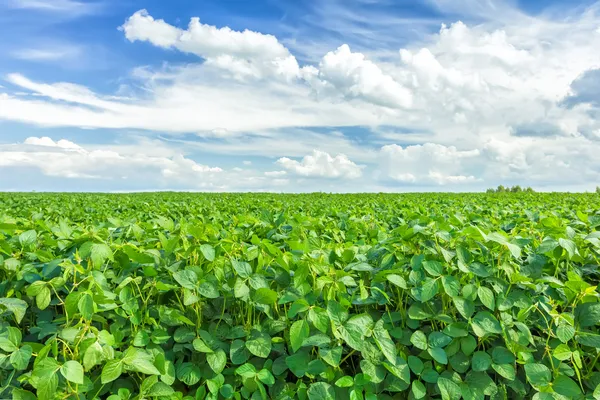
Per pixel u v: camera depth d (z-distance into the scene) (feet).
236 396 8.67
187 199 45.24
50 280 8.91
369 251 11.82
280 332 9.84
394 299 10.38
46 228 13.15
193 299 9.01
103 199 44.68
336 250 11.31
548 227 12.41
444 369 9.28
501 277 10.12
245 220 15.85
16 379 8.63
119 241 11.64
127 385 8.85
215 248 10.36
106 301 8.62
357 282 10.75
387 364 8.38
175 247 11.06
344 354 9.52
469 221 15.80
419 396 8.31
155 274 9.68
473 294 9.17
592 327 9.73
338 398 8.75
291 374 9.74
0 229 11.90
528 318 9.71
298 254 10.84
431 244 10.62
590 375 8.95
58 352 8.17
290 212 22.93
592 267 10.98
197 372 8.97
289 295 9.37
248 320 9.59
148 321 9.38
